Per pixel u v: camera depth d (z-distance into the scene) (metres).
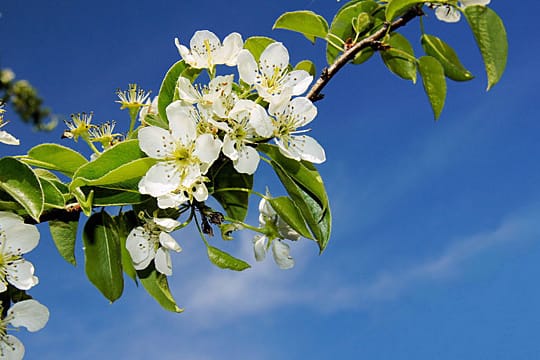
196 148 0.67
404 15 0.71
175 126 0.68
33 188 0.66
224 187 0.73
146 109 0.74
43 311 0.69
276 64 0.70
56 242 0.70
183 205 0.71
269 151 0.69
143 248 0.71
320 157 0.69
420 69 0.71
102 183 0.67
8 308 0.69
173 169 0.68
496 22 0.68
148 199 0.70
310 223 0.69
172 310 0.71
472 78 0.70
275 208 0.70
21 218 0.68
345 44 0.72
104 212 0.71
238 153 0.68
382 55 0.75
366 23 0.73
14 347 0.69
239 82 0.71
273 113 0.69
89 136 0.74
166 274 0.71
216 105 0.68
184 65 0.71
